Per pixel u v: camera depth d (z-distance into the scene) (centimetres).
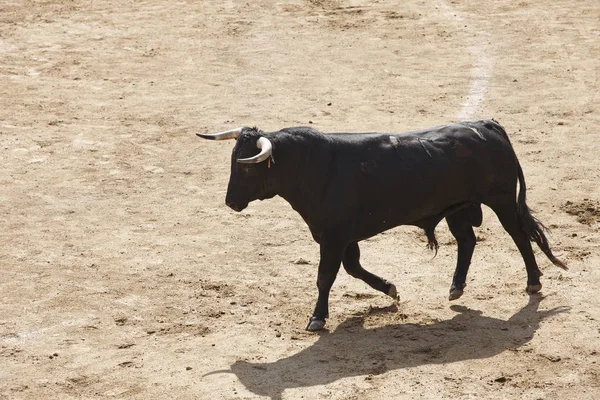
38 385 1736
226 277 2220
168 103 3519
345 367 1777
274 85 3703
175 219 2580
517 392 1664
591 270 2191
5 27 4419
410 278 2192
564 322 1933
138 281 2194
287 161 1881
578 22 4406
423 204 1961
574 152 3027
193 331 1952
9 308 2053
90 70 3872
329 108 3453
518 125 3278
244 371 1772
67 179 2848
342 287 2155
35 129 3247
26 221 2552
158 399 1678
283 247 2397
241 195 1877
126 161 2995
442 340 1873
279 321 1989
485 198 2012
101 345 1892
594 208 2591
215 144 3141
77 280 2197
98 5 4791
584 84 3659
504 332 1903
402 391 1678
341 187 1895
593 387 1677
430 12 4600
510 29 4334
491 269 2230
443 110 3416
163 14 4625
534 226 2061
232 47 4150
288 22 4475
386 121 3306
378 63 3941
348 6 4712
